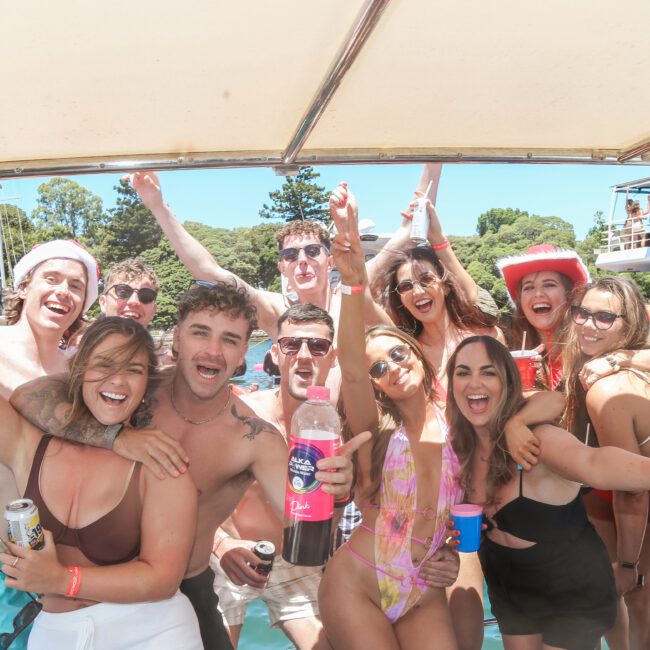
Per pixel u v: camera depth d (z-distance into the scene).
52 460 1.97
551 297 3.36
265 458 2.43
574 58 1.90
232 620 3.01
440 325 3.39
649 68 1.97
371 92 2.07
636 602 2.83
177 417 2.42
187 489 1.96
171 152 2.45
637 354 2.68
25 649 2.20
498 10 1.64
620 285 2.77
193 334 2.27
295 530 1.86
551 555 2.27
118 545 1.94
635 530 2.74
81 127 2.15
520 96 2.14
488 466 2.37
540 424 2.32
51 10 1.50
